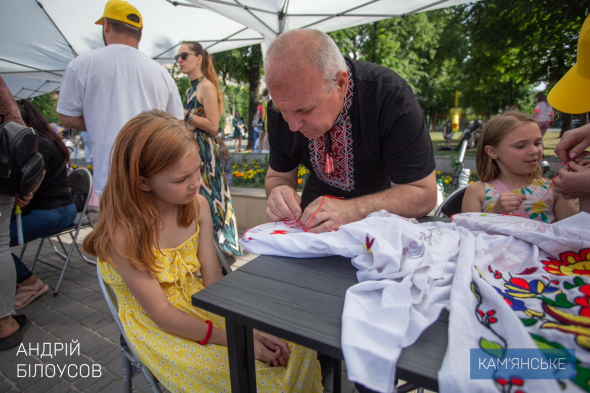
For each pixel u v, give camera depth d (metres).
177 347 1.01
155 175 1.03
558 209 1.57
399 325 0.58
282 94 1.03
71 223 2.59
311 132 1.16
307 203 1.78
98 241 1.03
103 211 1.07
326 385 1.65
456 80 19.55
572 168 1.15
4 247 1.93
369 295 0.70
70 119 2.09
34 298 2.51
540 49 8.20
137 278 1.02
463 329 0.56
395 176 1.36
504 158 1.56
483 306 0.61
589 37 0.98
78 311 2.37
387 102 1.29
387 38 11.79
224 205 2.89
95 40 4.91
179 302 1.15
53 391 1.67
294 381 1.03
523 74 9.97
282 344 1.10
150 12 4.17
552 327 0.54
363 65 1.39
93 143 2.09
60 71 5.93
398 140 1.30
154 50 5.15
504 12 8.69
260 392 0.96
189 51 2.68
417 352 0.54
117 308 1.13
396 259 0.75
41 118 2.46
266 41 4.17
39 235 2.42
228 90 24.09
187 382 0.98
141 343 1.04
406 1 3.56
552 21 7.29
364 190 1.59
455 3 3.61
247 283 0.79
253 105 11.37
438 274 0.75
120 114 2.05
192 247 1.22
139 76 2.11
